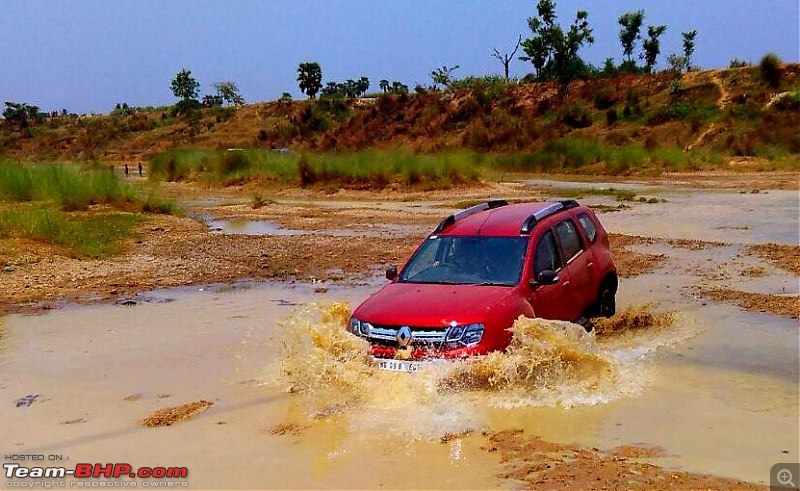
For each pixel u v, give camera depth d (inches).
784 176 1496.1
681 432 249.0
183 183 1800.0
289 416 277.6
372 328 300.4
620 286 496.1
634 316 390.3
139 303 494.6
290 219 1003.3
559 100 2886.3
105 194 1096.8
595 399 281.7
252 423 272.2
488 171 1622.8
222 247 737.0
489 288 317.1
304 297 499.2
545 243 349.1
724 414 264.5
